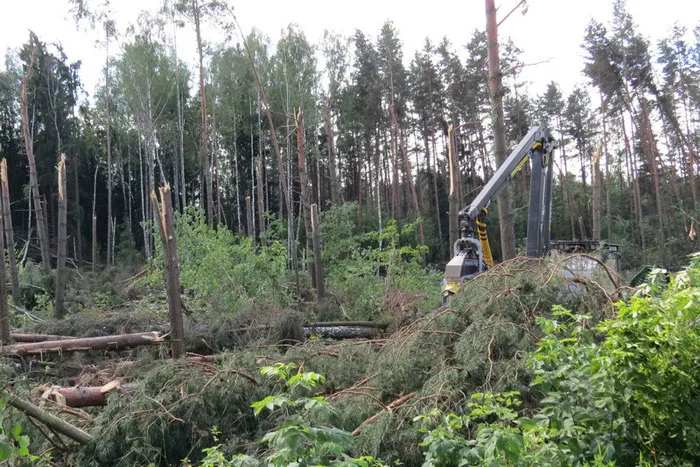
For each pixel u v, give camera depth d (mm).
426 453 3096
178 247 11609
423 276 12820
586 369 3391
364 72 34875
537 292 5371
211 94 33000
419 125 38094
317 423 4453
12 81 31781
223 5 19781
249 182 38125
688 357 3131
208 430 4953
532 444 3250
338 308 10625
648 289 3631
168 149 36656
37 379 7184
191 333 8188
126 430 4781
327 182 40500
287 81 29453
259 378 5387
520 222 29531
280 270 11172
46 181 32375
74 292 13969
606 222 35438
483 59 30078
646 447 3266
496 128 10836
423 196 41000
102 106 34969
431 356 5137
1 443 2928
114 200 38531
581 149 43625
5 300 7652
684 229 28422
